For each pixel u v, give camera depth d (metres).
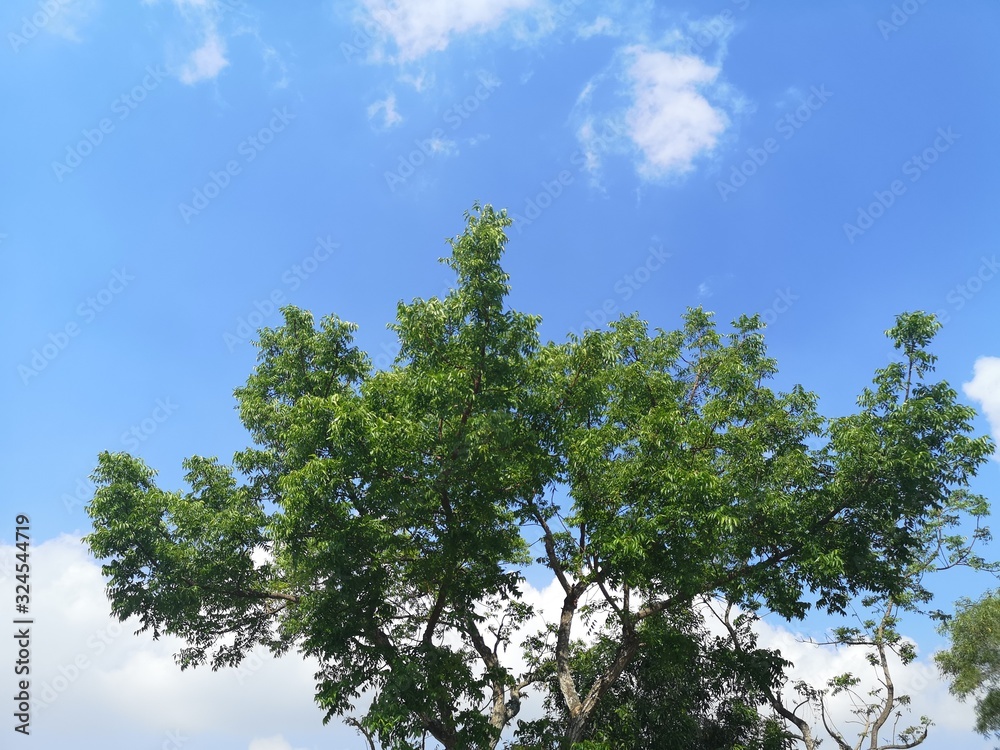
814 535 18.69
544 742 22.70
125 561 19.86
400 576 20.53
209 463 21.83
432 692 18.11
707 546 17.80
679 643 21.56
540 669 24.86
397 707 17.44
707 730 24.95
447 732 19.45
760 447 19.83
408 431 17.19
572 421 19.91
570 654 24.64
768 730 25.08
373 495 17.88
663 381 21.59
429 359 18.09
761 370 24.12
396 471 17.98
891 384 18.64
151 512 20.12
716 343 25.50
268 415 21.94
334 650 18.95
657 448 18.44
